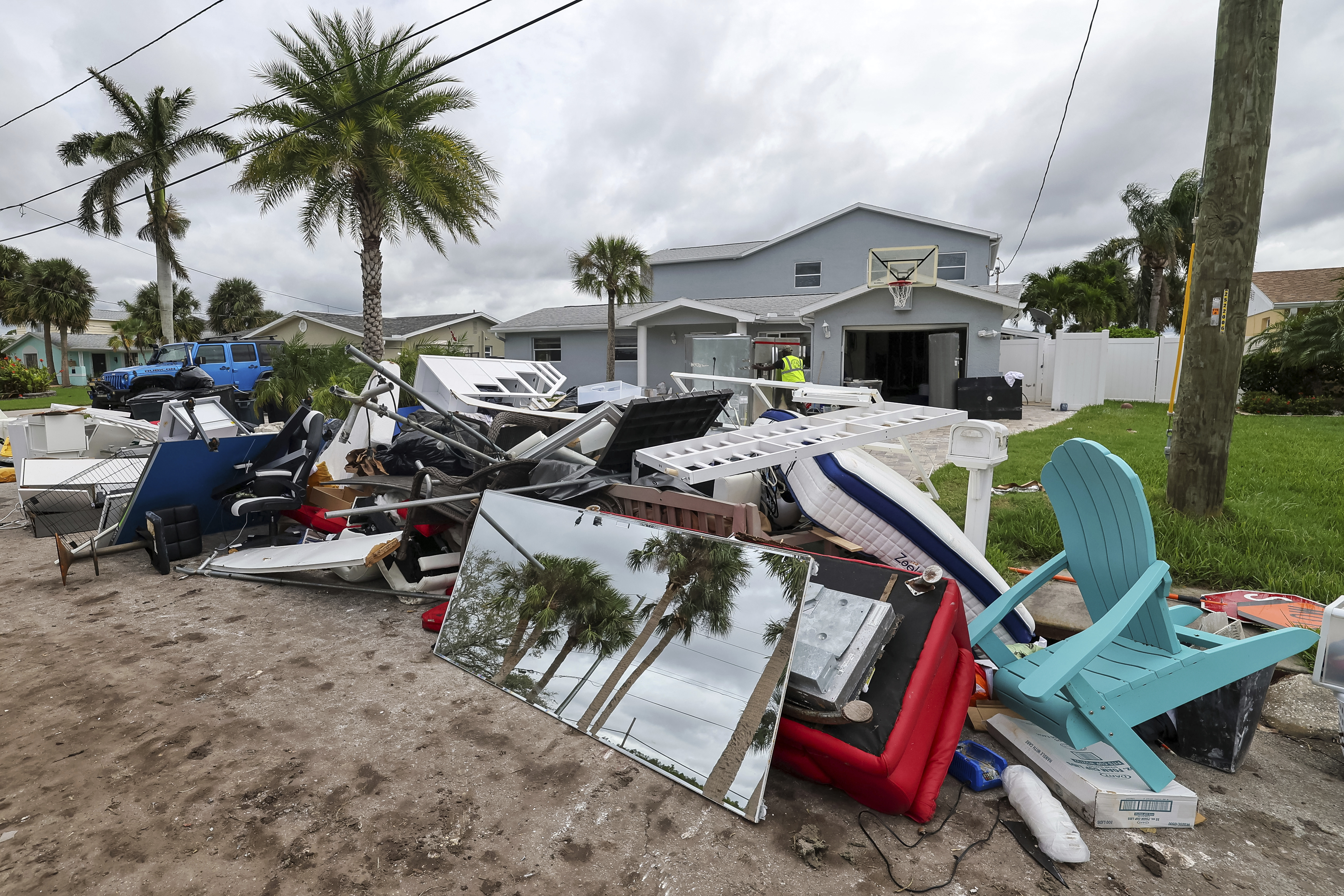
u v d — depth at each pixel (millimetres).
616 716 2705
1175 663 2359
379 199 15422
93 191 25906
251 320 58094
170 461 5043
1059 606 3889
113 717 2949
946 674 2408
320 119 14125
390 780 2471
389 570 4508
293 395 14211
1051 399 19516
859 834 2182
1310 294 33812
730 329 20609
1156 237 32000
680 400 4566
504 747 2680
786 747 2416
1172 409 5234
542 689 3008
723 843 2127
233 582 4855
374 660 3512
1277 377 17266
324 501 5848
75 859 2078
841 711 2186
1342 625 2395
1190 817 2205
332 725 2861
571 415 5625
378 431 7109
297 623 4055
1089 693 2186
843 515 3676
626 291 21781
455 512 4473
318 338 34000
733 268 26188
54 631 3959
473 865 2041
